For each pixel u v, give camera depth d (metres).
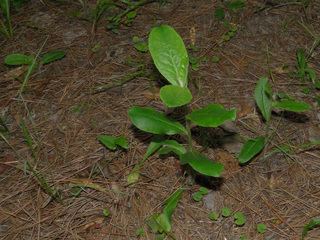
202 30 0.62
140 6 0.67
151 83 0.55
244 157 0.43
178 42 0.38
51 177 0.46
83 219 0.42
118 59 0.59
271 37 0.61
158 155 0.47
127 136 0.49
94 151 0.48
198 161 0.37
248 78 0.55
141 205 0.43
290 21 0.63
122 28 0.64
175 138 0.48
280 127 0.49
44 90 0.55
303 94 0.53
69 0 0.69
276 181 0.45
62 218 0.42
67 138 0.49
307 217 0.41
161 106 0.52
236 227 0.41
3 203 0.44
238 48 0.60
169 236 0.40
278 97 0.52
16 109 0.53
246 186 0.44
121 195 0.44
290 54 0.59
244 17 0.64
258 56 0.58
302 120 0.50
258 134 0.49
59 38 0.62
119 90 0.55
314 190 0.44
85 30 0.64
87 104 0.53
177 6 0.67
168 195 0.44
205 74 0.56
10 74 0.58
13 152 0.49
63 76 0.57
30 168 0.43
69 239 0.41
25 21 0.65
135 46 0.59
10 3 0.68
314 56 0.58
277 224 0.41
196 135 0.48
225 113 0.36
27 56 0.58
